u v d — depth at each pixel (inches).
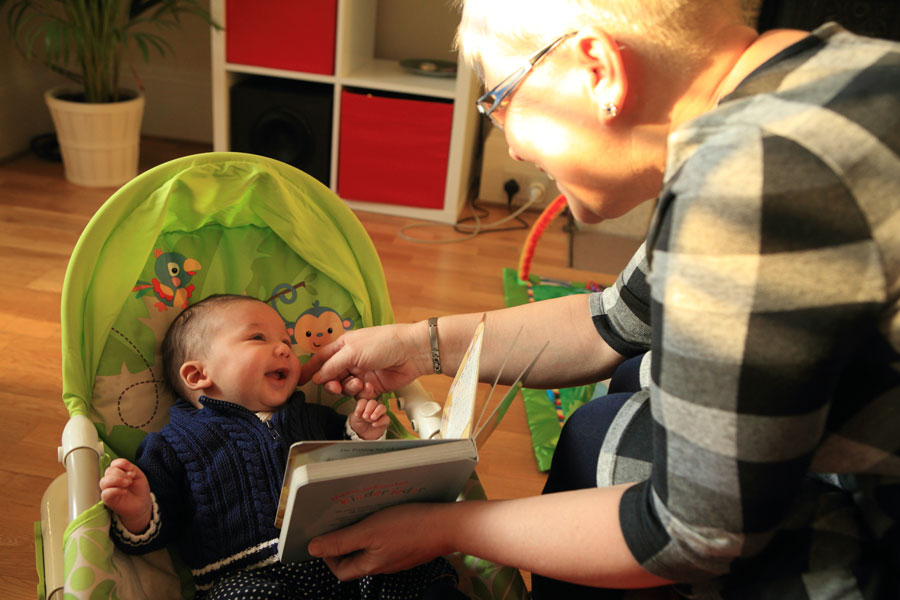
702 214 21.3
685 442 23.1
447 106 102.5
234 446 39.7
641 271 36.5
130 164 111.2
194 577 37.6
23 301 79.0
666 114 25.3
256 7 99.7
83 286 40.2
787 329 20.7
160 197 42.1
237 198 45.3
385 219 108.9
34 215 97.5
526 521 28.0
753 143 21.0
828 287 20.4
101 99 106.7
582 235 111.3
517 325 40.4
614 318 38.5
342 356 41.8
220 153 44.3
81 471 34.7
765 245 20.6
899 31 91.8
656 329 23.4
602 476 33.7
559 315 40.3
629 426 33.9
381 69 111.0
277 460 39.8
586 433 35.7
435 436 41.6
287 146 107.7
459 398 34.3
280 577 36.1
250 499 38.5
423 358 41.6
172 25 122.3
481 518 29.1
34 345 72.6
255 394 42.6
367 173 107.7
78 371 39.4
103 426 41.0
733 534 23.3
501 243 105.7
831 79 21.7
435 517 29.9
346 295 48.3
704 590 28.4
